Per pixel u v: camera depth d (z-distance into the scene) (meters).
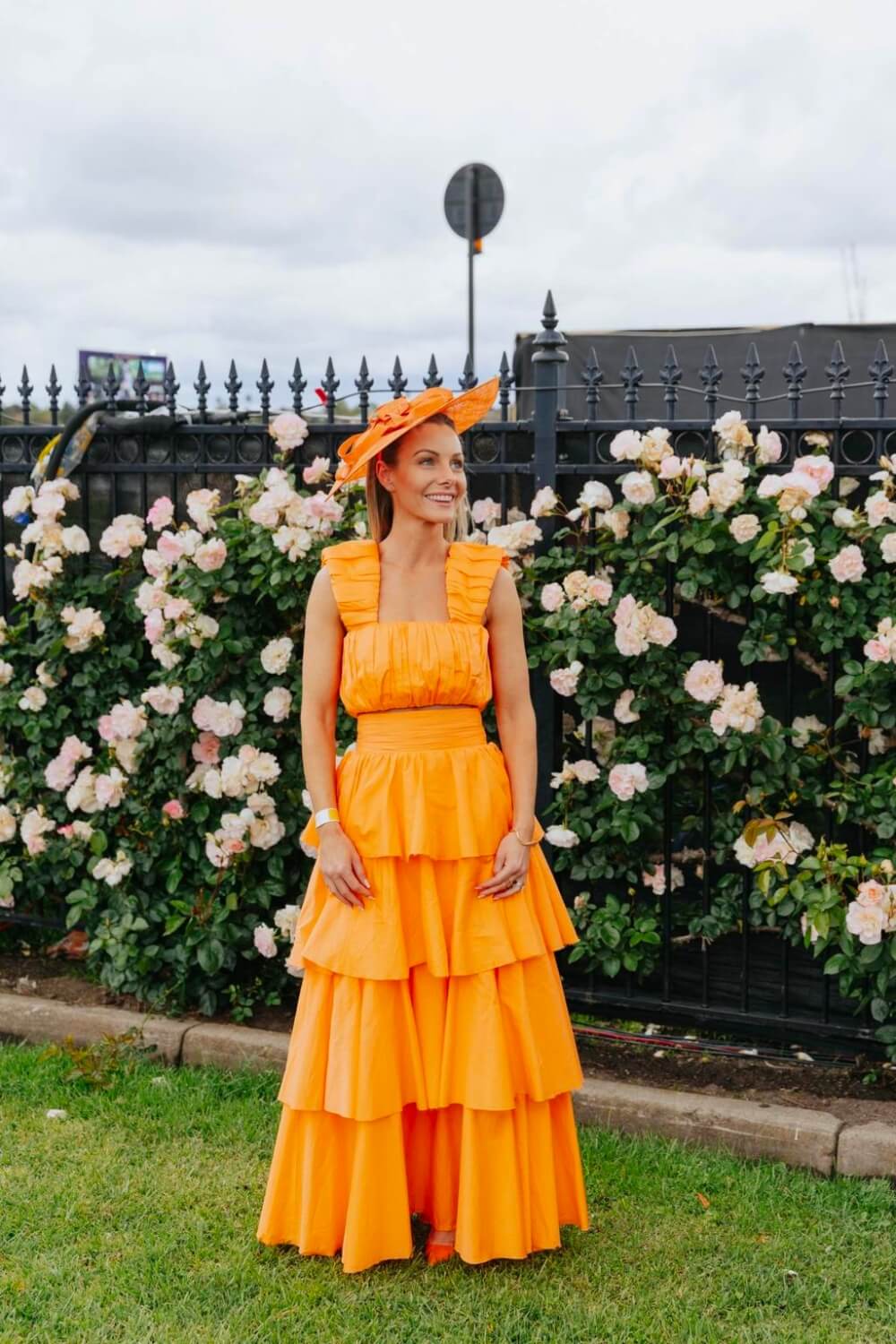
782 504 3.52
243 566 4.14
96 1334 2.60
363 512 4.00
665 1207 3.08
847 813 3.65
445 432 2.73
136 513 4.65
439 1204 2.83
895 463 3.54
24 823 4.43
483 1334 2.60
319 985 2.78
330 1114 2.77
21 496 4.48
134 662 4.40
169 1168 3.26
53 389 4.70
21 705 4.47
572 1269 2.82
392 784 2.71
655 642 3.80
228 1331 2.60
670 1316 2.66
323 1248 2.80
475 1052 2.66
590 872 3.99
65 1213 3.04
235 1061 3.90
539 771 4.08
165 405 4.47
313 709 2.82
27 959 4.73
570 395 6.43
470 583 2.79
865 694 3.59
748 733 3.70
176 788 4.18
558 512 4.04
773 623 3.67
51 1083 3.77
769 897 3.67
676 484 3.75
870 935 3.38
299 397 4.23
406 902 2.70
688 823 3.97
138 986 4.21
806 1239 2.94
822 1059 3.80
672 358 3.85
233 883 4.10
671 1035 3.99
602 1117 3.52
